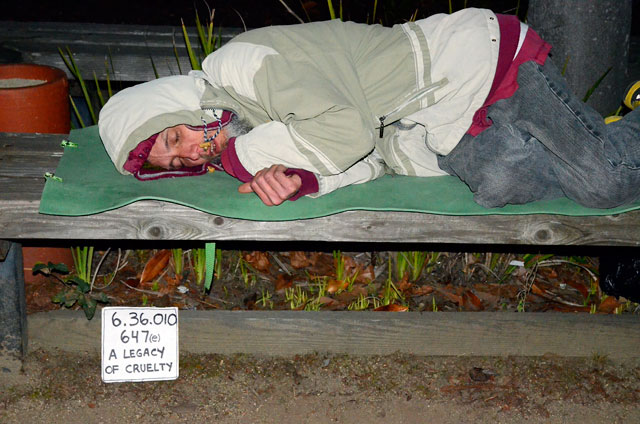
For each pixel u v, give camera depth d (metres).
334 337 2.88
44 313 2.81
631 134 2.47
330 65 2.43
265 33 2.48
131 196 2.46
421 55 2.48
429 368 2.86
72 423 2.54
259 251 3.54
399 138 2.71
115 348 2.71
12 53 3.96
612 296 3.34
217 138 2.58
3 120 3.15
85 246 3.14
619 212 2.54
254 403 2.67
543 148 2.55
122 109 2.51
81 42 4.16
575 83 3.42
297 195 2.47
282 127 2.40
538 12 3.43
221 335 2.85
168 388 2.73
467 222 2.56
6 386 2.68
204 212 2.48
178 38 4.32
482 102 2.54
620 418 2.67
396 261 3.40
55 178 2.55
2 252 2.50
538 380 2.82
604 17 3.32
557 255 3.54
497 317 2.89
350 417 2.62
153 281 3.32
